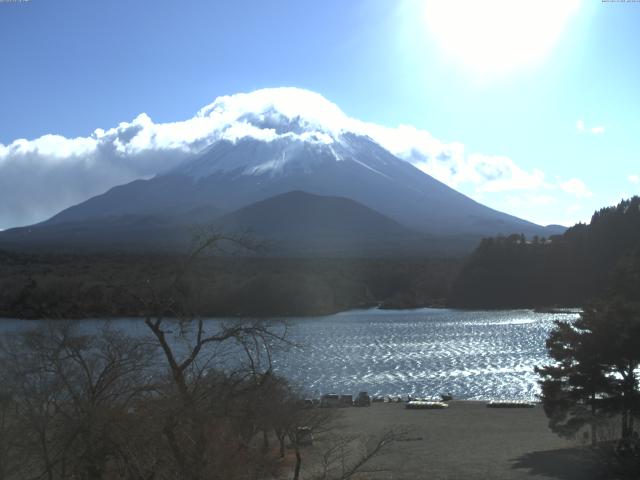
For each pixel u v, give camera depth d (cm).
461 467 3197
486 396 6550
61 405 1994
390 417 4981
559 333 3581
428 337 11331
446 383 7256
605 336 3347
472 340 10962
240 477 1842
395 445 3706
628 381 3388
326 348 9825
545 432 4272
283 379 3881
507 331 12344
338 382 7256
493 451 3634
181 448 1736
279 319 3186
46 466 1839
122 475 1802
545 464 3272
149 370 2138
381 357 9019
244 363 1911
